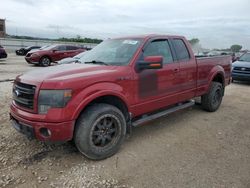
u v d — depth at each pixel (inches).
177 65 195.9
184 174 133.3
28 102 136.5
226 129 201.8
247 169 139.3
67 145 164.9
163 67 182.7
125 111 162.1
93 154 143.6
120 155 153.9
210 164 144.1
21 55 1104.2
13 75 454.9
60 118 129.3
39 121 131.0
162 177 130.4
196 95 223.9
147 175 132.3
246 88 412.2
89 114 139.4
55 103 129.7
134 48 172.7
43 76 140.3
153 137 182.4
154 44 183.5
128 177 130.3
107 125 148.4
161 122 215.9
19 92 142.4
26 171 134.8
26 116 135.0
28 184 124.0
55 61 696.4
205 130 198.7
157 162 145.8
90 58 186.4
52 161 145.2
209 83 237.6
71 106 131.7
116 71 153.2
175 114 240.1
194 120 223.1
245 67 439.2
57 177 129.9
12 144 164.1
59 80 132.4
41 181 126.4
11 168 137.2
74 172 134.4
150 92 173.8
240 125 212.4
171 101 194.9
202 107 251.0
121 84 153.6
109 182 126.0
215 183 125.6
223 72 255.6
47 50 689.6
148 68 160.7
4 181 125.7
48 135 132.3
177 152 158.7
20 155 150.9
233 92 368.2
